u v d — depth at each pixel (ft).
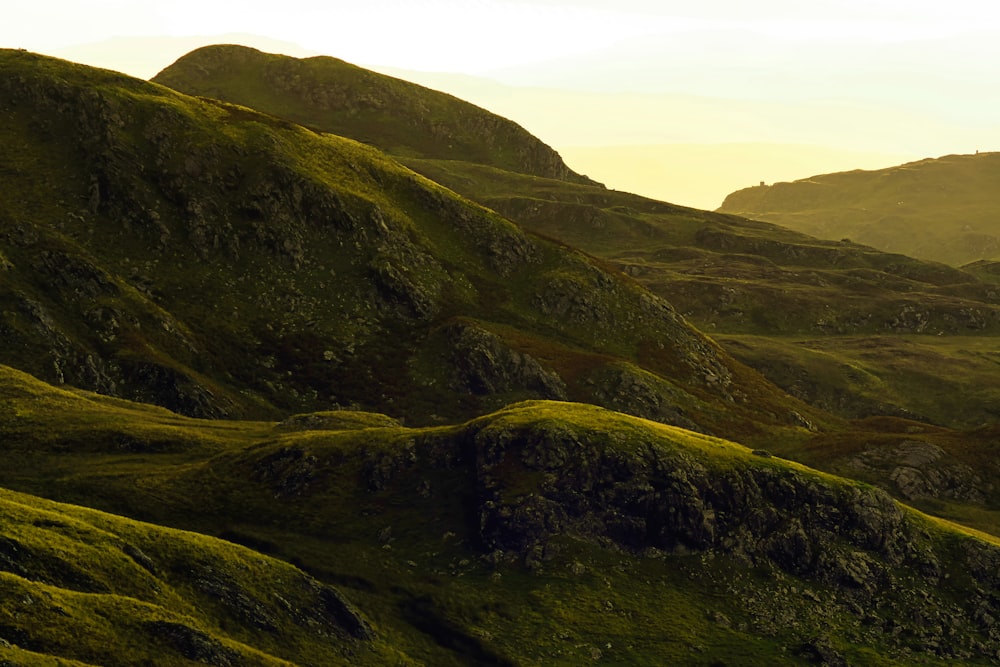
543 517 429.79
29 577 278.67
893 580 439.22
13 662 221.66
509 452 451.12
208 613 313.53
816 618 414.62
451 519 435.94
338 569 404.16
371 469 456.45
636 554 432.66
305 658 319.27
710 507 446.19
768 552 440.04
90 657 247.91
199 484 450.71
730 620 407.23
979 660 408.87
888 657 398.42
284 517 435.12
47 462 461.78
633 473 446.19
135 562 314.14
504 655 367.86
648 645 384.88
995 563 452.35
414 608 389.80
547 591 404.77
